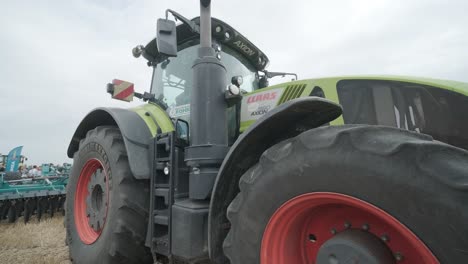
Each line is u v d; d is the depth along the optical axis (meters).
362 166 1.04
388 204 0.97
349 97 2.00
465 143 1.65
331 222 1.30
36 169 11.48
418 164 0.92
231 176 1.65
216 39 2.79
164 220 2.00
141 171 2.25
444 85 1.76
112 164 2.46
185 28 2.70
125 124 2.46
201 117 1.92
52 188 6.70
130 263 2.35
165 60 3.04
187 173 2.16
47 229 5.02
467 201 0.83
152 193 2.19
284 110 1.40
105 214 2.51
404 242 1.05
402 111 1.85
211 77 1.96
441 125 1.72
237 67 3.02
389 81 1.93
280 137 1.66
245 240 1.38
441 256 0.86
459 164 0.91
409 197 0.93
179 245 1.81
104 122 3.23
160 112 2.78
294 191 1.23
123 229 2.24
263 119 1.46
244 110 2.42
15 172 7.84
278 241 1.33
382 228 1.11
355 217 1.21
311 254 1.35
